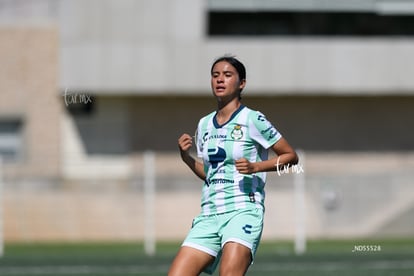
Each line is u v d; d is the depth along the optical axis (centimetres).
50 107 8212
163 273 4750
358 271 4809
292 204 6900
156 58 8019
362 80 8144
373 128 8462
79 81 7994
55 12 8256
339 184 7088
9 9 8256
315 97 8431
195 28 8025
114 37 8000
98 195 7369
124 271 4878
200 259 2323
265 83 8081
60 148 8206
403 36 8388
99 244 7069
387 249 6253
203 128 2411
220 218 2336
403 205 7175
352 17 8356
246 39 8088
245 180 2338
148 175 6450
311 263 5266
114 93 8031
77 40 8000
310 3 8144
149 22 8012
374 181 7162
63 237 7362
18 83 8225
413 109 8488
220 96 2367
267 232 6888
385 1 8169
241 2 8094
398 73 8162
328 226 7044
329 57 8125
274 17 8319
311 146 8431
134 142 8325
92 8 7994
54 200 7406
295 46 8094
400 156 8481
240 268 2259
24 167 8112
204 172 2472
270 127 2347
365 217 7144
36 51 8244
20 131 8219
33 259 5650
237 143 2344
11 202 7419
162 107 8356
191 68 8025
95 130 8262
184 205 7344
